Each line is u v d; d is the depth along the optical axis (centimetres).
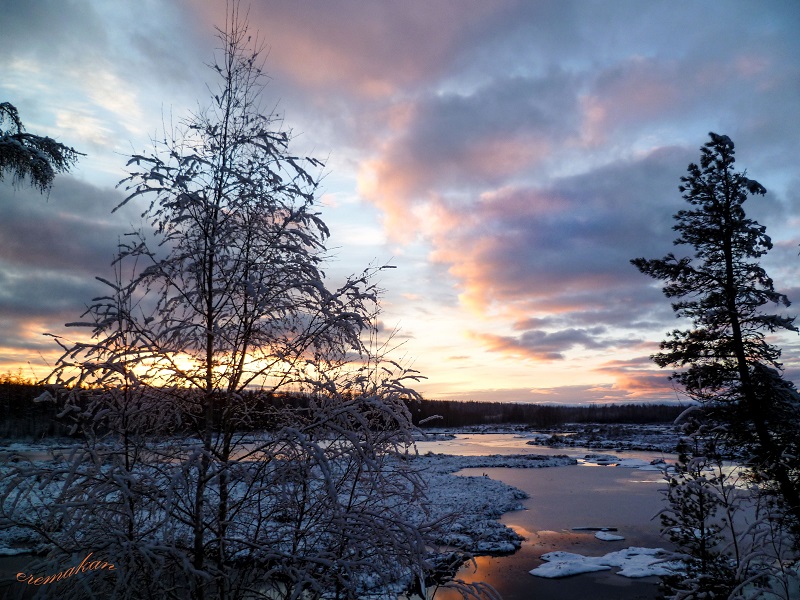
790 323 1255
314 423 457
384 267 514
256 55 504
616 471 3816
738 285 1348
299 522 468
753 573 704
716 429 1130
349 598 430
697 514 877
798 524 694
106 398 467
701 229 1417
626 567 1388
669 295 1476
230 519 449
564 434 10500
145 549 373
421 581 457
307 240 528
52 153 947
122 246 479
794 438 1107
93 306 456
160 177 462
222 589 431
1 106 932
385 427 514
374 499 500
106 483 408
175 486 400
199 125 494
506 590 1232
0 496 391
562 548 1603
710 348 1360
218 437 480
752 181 1383
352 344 523
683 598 851
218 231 491
